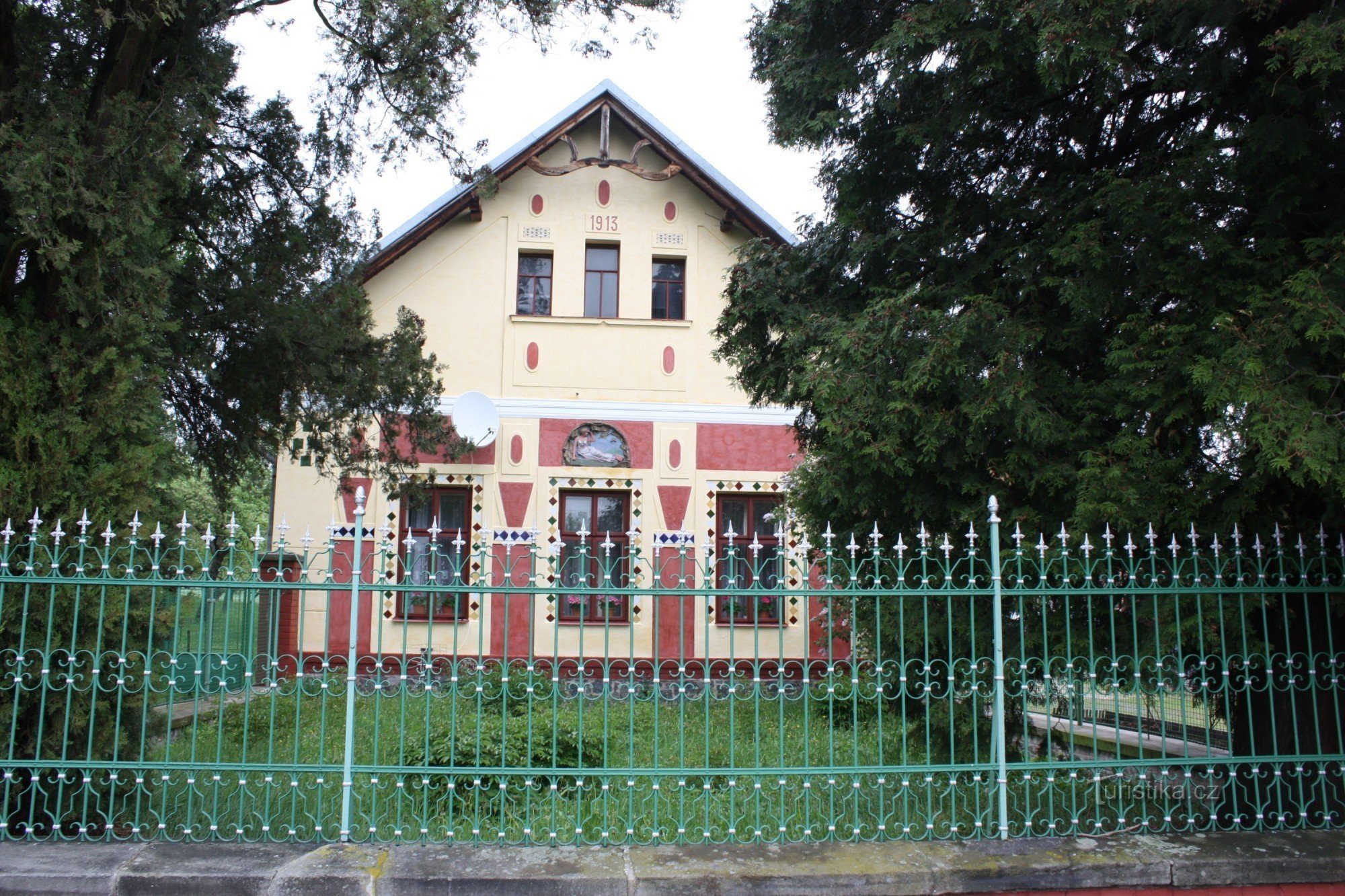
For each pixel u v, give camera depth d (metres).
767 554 14.54
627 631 13.96
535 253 15.28
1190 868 4.59
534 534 14.38
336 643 13.47
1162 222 5.61
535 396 14.80
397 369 10.10
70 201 5.24
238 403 9.06
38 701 5.08
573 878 4.34
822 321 6.74
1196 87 5.95
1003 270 6.77
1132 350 5.47
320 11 7.63
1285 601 5.02
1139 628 5.66
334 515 13.98
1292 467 4.74
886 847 4.74
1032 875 4.52
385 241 14.66
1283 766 5.44
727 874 4.40
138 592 5.30
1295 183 5.39
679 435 14.86
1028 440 5.86
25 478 5.07
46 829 5.12
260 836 4.96
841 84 6.77
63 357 5.27
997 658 4.97
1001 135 6.92
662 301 15.31
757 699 4.85
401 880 4.31
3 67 5.68
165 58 6.61
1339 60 4.64
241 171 8.63
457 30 7.70
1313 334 4.62
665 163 15.41
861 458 6.21
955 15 6.04
